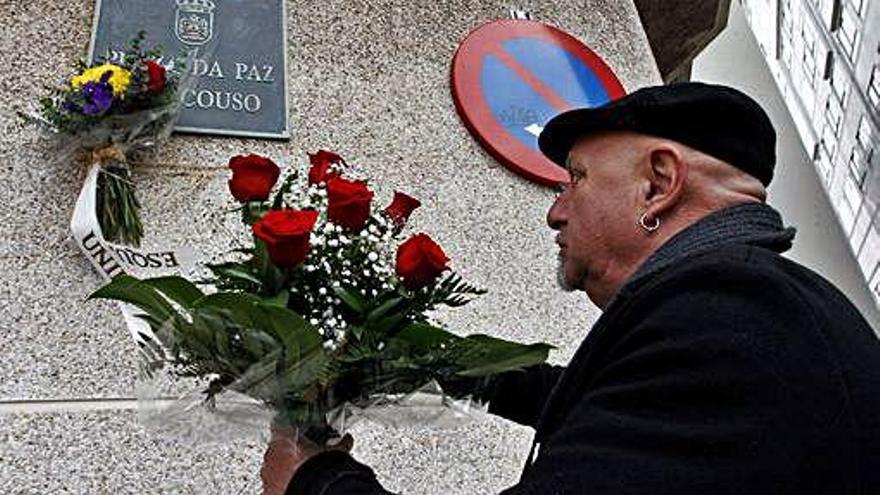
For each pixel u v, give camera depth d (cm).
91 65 262
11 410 214
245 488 222
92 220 230
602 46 349
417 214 282
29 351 222
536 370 186
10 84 255
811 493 115
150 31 275
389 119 293
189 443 173
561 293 285
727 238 143
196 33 279
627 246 155
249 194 168
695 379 119
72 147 242
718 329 122
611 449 119
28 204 238
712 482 113
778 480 113
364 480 148
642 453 117
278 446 160
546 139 175
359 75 296
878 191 786
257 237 154
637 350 128
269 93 278
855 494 118
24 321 225
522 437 256
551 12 346
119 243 236
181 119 262
